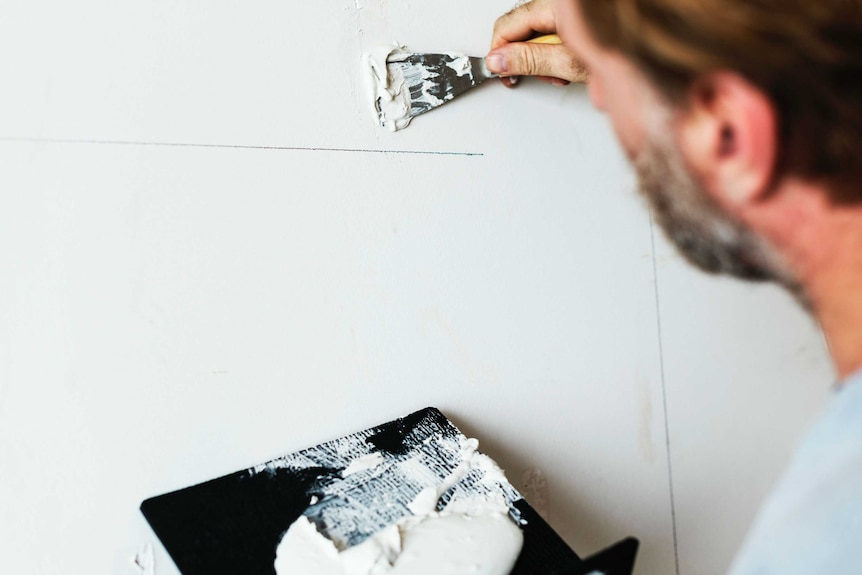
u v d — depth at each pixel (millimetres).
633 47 561
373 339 1061
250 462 977
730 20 513
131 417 925
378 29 1106
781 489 562
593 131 1245
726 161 566
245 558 841
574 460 1189
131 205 947
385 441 1000
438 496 930
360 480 943
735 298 1353
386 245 1082
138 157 956
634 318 1258
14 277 890
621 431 1232
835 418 553
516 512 923
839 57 513
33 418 882
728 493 1326
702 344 1319
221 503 899
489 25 1196
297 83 1049
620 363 1238
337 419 1029
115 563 901
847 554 497
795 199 574
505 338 1149
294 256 1026
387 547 838
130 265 940
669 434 1278
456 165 1143
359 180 1075
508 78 1175
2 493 862
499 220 1163
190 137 984
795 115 537
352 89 1079
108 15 960
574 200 1224
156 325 946
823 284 605
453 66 1130
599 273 1233
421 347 1090
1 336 878
